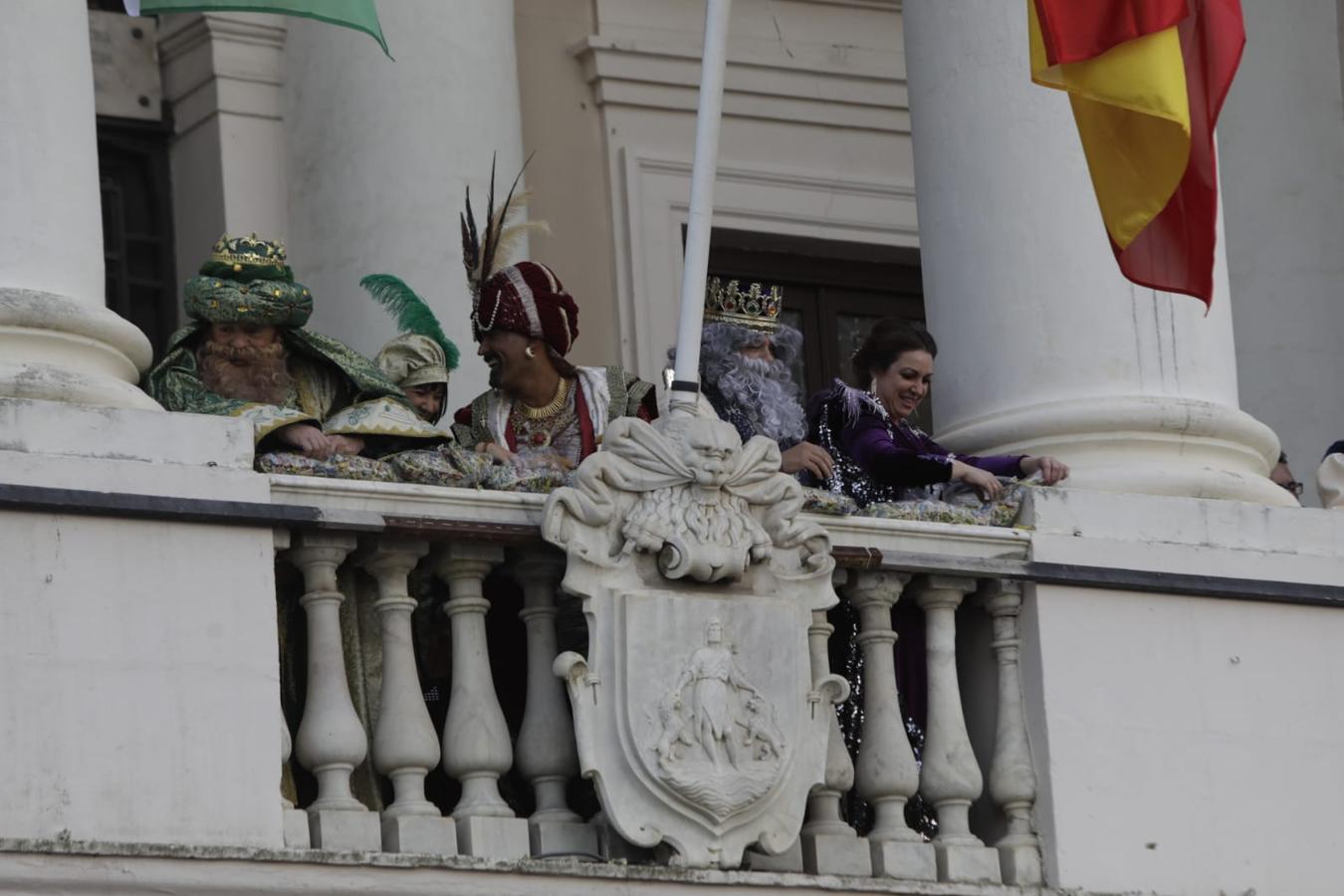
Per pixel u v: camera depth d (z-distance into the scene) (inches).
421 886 1106.7
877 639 1237.7
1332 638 1344.7
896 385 1307.8
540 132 1831.9
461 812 1143.0
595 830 1158.3
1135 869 1273.4
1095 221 1390.3
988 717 1282.0
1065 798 1267.2
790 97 1895.9
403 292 1378.0
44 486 1087.6
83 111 1190.9
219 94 1722.4
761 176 1876.2
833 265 1907.0
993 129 1402.6
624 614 1155.9
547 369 1246.3
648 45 1859.0
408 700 1139.9
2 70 1173.1
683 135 1861.5
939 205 1413.6
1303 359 1812.3
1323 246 1834.4
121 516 1096.8
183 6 1242.0
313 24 1675.7
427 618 1191.6
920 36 1439.5
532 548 1168.8
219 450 1120.2
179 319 1742.1
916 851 1222.3
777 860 1197.1
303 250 1646.2
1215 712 1307.8
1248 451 1390.3
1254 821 1304.1
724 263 1876.2
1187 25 1333.7
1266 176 1843.0
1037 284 1382.9
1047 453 1363.2
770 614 1182.9
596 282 1827.0
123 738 1083.3
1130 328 1379.2
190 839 1083.9
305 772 1152.8
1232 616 1323.8
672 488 1175.6
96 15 1756.9
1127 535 1312.7
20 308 1137.4
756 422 1277.1
